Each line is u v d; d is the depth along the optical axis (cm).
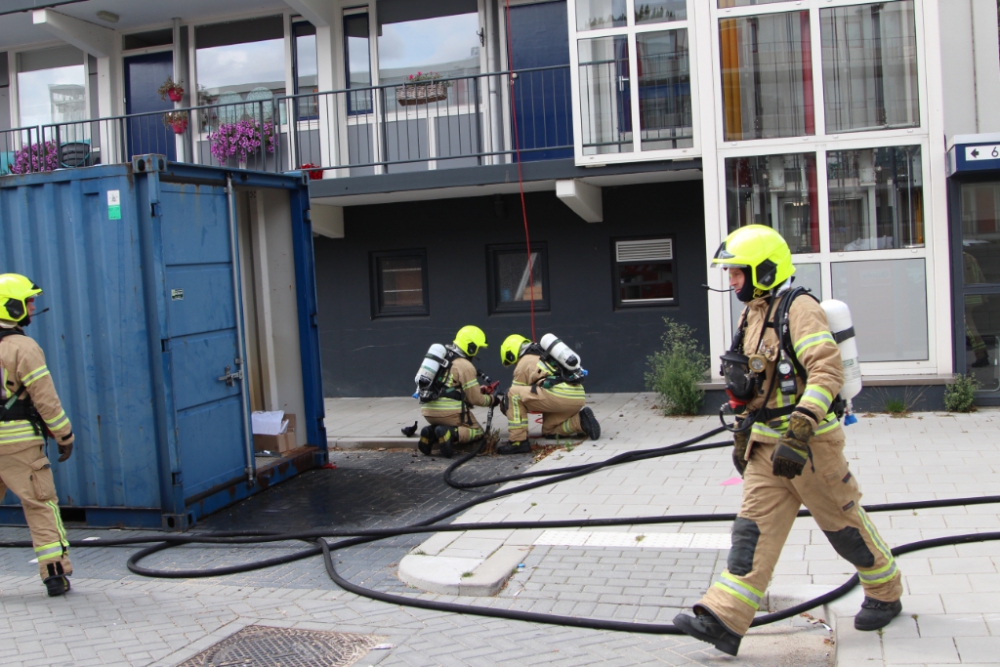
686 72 981
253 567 548
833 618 401
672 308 1112
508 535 570
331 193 1091
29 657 421
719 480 671
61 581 515
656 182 1103
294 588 513
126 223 639
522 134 1180
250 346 851
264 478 755
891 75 908
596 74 1000
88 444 667
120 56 1340
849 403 374
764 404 366
